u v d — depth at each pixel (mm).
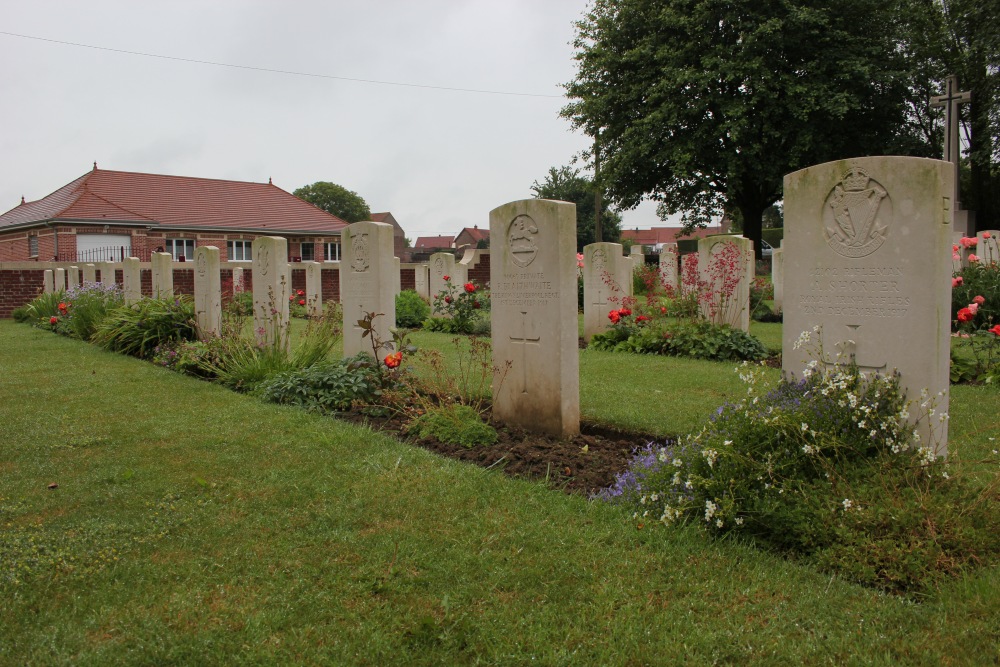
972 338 8828
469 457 5016
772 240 49719
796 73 23312
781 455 3666
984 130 26484
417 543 3465
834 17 23109
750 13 22594
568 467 4691
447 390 6250
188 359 9023
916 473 3482
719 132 23062
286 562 3270
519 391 5848
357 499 4047
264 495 4152
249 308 15164
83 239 33594
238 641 2637
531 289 5660
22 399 7062
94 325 12414
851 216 4375
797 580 3043
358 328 8289
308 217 42875
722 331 10000
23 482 4395
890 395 4008
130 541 3508
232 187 42156
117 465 4750
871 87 23875
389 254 7965
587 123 27297
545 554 3344
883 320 4266
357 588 3027
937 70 27469
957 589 2836
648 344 10375
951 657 2459
